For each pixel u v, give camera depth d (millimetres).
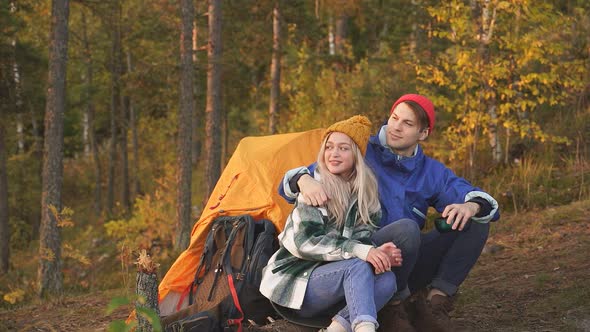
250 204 4586
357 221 3518
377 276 3371
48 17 24000
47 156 11609
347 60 17234
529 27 10070
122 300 2484
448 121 11633
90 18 27656
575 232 7195
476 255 3926
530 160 9930
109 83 29422
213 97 14719
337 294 3377
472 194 3746
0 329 6176
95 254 18453
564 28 10719
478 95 10180
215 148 14711
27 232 28172
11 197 27766
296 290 3432
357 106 13938
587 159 10109
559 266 5879
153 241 17359
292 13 18859
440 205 3945
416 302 3781
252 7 18797
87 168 35844
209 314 3887
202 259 4355
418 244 3531
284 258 3562
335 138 3537
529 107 11414
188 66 14297
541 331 4289
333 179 3504
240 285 4031
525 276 5707
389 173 3902
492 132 10555
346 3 20000
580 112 11516
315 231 3404
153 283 3482
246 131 27891
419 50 15672
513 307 4859
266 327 3887
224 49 19484
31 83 19453
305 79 16938
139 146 32562
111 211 28422
